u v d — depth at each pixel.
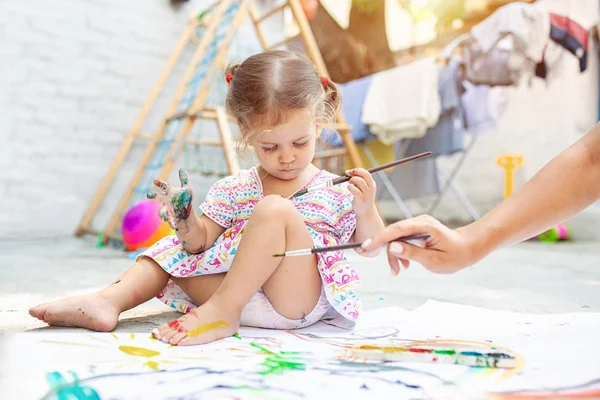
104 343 0.94
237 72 1.22
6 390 0.69
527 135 3.65
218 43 3.94
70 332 1.04
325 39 4.61
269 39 4.54
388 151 3.87
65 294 1.56
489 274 2.05
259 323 1.13
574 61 3.46
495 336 1.02
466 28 3.90
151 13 4.01
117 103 3.91
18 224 3.57
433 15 4.06
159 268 1.21
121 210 3.25
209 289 1.19
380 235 0.84
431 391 0.71
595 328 1.06
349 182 1.14
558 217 0.86
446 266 0.83
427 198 4.17
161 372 0.77
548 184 0.87
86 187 3.81
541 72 3.40
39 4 3.61
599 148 0.88
